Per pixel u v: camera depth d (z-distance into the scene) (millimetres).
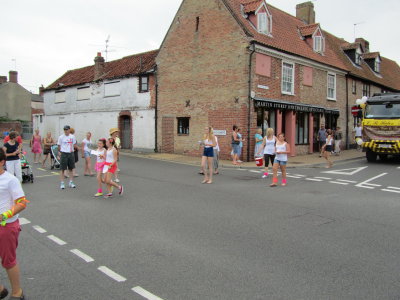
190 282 4281
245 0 20359
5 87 47750
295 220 7059
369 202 8703
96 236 6059
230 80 18203
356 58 29172
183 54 20500
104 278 4406
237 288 4125
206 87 19328
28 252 5316
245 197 9266
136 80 23516
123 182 11617
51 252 5316
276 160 10945
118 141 16469
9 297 3838
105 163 9227
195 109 19906
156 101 22141
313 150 22719
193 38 19969
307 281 4316
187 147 20406
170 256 5129
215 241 5785
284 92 19844
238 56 17875
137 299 3875
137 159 19203
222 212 7680
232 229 6441
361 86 28469
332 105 24453
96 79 26375
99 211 7785
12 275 3805
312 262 4914
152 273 4547
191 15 20062
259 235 6098
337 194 9688
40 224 6785
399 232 6316
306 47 22266
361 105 18266
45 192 9969
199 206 8242
